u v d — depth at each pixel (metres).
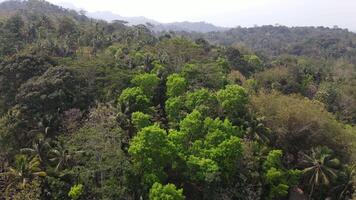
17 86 60.38
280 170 53.59
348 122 88.81
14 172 44.72
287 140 62.53
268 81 101.75
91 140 47.31
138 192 45.91
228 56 111.50
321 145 62.12
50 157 48.16
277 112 62.97
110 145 47.38
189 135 53.16
